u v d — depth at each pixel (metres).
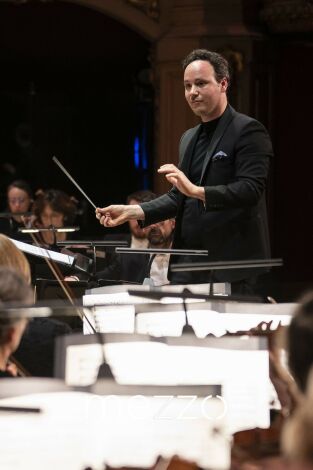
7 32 24.50
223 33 20.95
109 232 25.53
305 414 3.08
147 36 21.47
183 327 7.14
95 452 4.40
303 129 21.97
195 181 10.19
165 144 21.36
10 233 14.65
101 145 26.30
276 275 22.06
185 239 10.14
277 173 22.08
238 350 5.89
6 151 26.30
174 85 21.28
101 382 5.07
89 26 24.50
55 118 26.28
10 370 5.95
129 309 7.69
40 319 6.82
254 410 5.46
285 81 21.92
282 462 3.44
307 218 22.09
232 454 4.61
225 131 10.01
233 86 21.08
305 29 20.81
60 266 11.52
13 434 4.45
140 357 5.91
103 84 25.92
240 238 9.98
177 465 4.64
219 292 8.40
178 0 21.19
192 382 5.57
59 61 25.03
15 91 26.00
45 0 21.66
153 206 10.22
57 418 4.61
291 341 3.86
